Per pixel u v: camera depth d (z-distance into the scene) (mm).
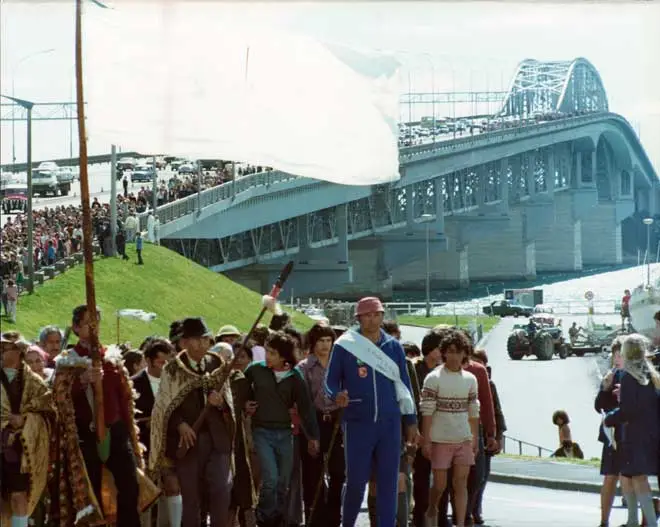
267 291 166750
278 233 167250
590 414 66875
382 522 17234
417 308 177375
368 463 17156
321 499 19250
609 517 22516
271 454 18328
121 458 15531
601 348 104812
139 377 18203
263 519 18266
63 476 15570
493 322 148000
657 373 18953
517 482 30047
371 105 13422
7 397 15461
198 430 16359
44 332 19641
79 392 15531
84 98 13414
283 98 13352
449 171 194625
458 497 18641
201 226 126125
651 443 18906
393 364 17203
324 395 19094
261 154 13281
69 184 144125
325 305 118250
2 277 68250
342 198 156750
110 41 13227
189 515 16391
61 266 83125
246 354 19625
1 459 15508
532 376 88812
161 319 84438
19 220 92188
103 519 15570
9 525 15602
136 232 102250
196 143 13344
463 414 18484
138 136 13266
